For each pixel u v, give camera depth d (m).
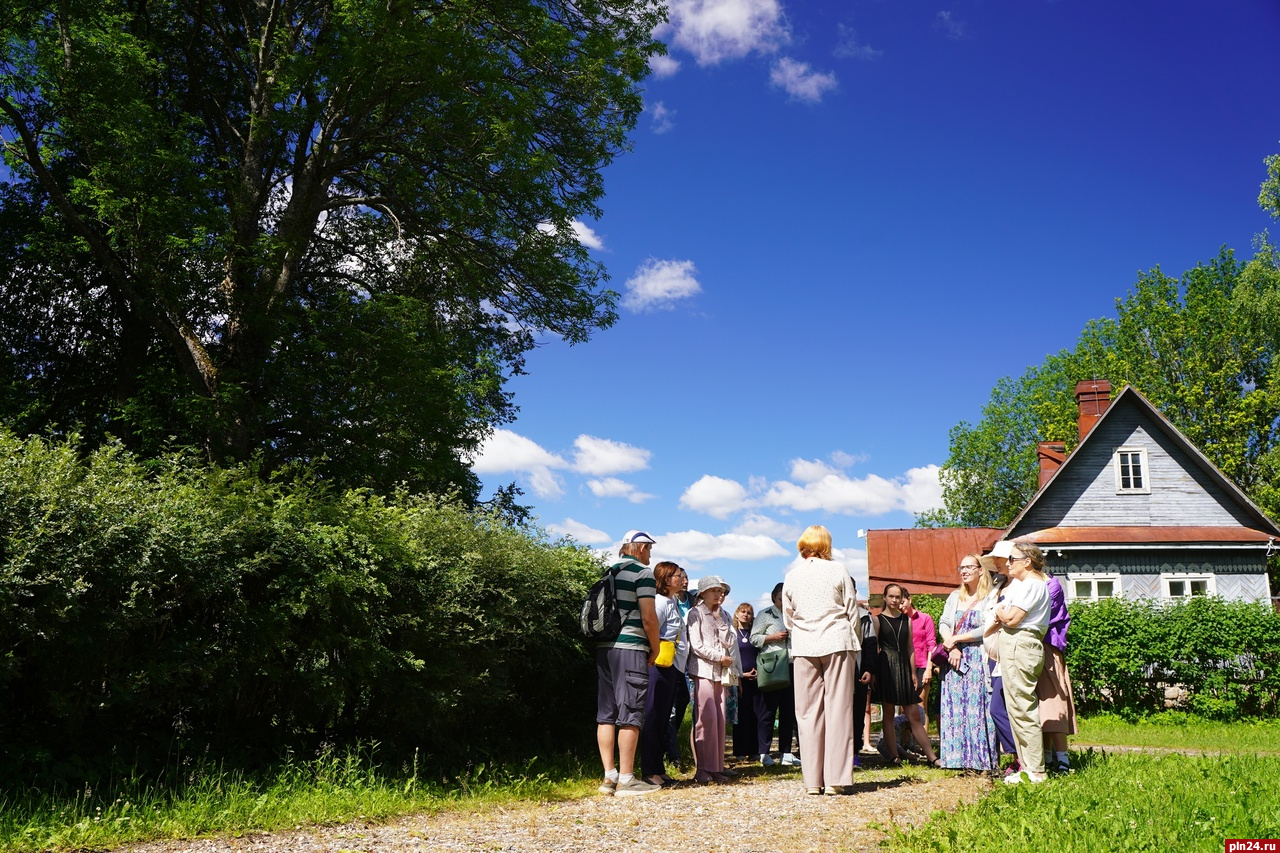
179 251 13.48
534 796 7.01
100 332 16.20
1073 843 4.30
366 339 15.01
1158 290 43.47
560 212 16.61
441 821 5.74
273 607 6.45
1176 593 26.00
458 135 15.44
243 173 15.72
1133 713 16.52
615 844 4.86
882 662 9.10
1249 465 38.66
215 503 6.57
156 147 13.12
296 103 14.88
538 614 8.49
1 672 5.19
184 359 14.23
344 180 17.11
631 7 17.45
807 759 6.68
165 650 6.00
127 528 5.73
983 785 6.96
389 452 15.08
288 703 6.90
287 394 14.62
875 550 33.94
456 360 17.20
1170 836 4.42
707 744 7.93
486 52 14.84
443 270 17.69
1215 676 16.25
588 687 9.66
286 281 15.38
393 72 14.20
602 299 17.36
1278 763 7.22
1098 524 27.75
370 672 6.96
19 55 13.35
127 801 5.27
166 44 16.88
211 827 5.18
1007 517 53.25
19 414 13.66
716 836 5.05
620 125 17.09
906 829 5.07
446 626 7.58
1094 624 16.94
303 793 6.03
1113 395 43.44
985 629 7.01
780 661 9.26
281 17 16.52
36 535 5.30
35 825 4.77
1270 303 29.06
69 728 5.76
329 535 6.91
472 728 8.38
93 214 14.53
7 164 14.30
